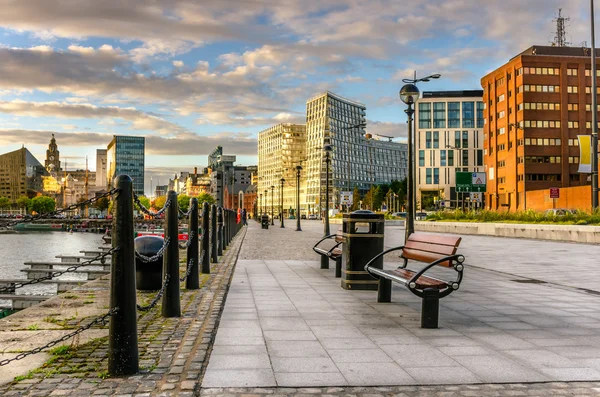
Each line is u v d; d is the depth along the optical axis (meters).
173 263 6.92
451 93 122.50
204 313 7.14
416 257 7.83
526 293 9.30
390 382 4.25
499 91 91.88
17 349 5.23
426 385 4.19
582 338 5.84
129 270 4.42
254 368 4.59
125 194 4.46
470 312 7.41
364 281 9.35
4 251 70.88
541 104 82.94
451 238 6.72
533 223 30.34
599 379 4.37
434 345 5.48
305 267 13.39
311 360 4.87
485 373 4.51
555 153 82.75
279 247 21.86
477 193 62.53
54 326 6.32
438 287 6.34
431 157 120.38
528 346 5.46
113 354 4.34
